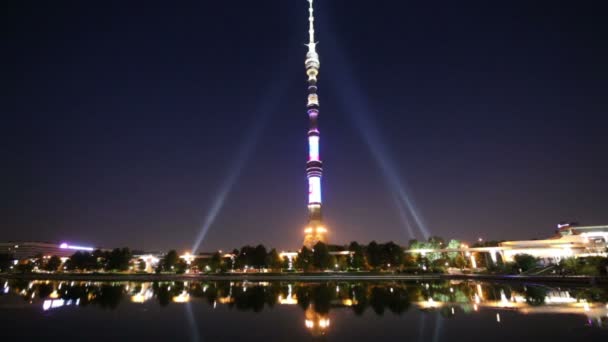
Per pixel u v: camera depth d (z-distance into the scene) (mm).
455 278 165500
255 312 64688
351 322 53906
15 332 48781
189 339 44500
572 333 43688
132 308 71062
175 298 89562
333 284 139375
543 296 79750
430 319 54844
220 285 138375
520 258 163750
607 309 59625
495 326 48469
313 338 44312
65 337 45938
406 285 128000
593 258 123688
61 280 177250
